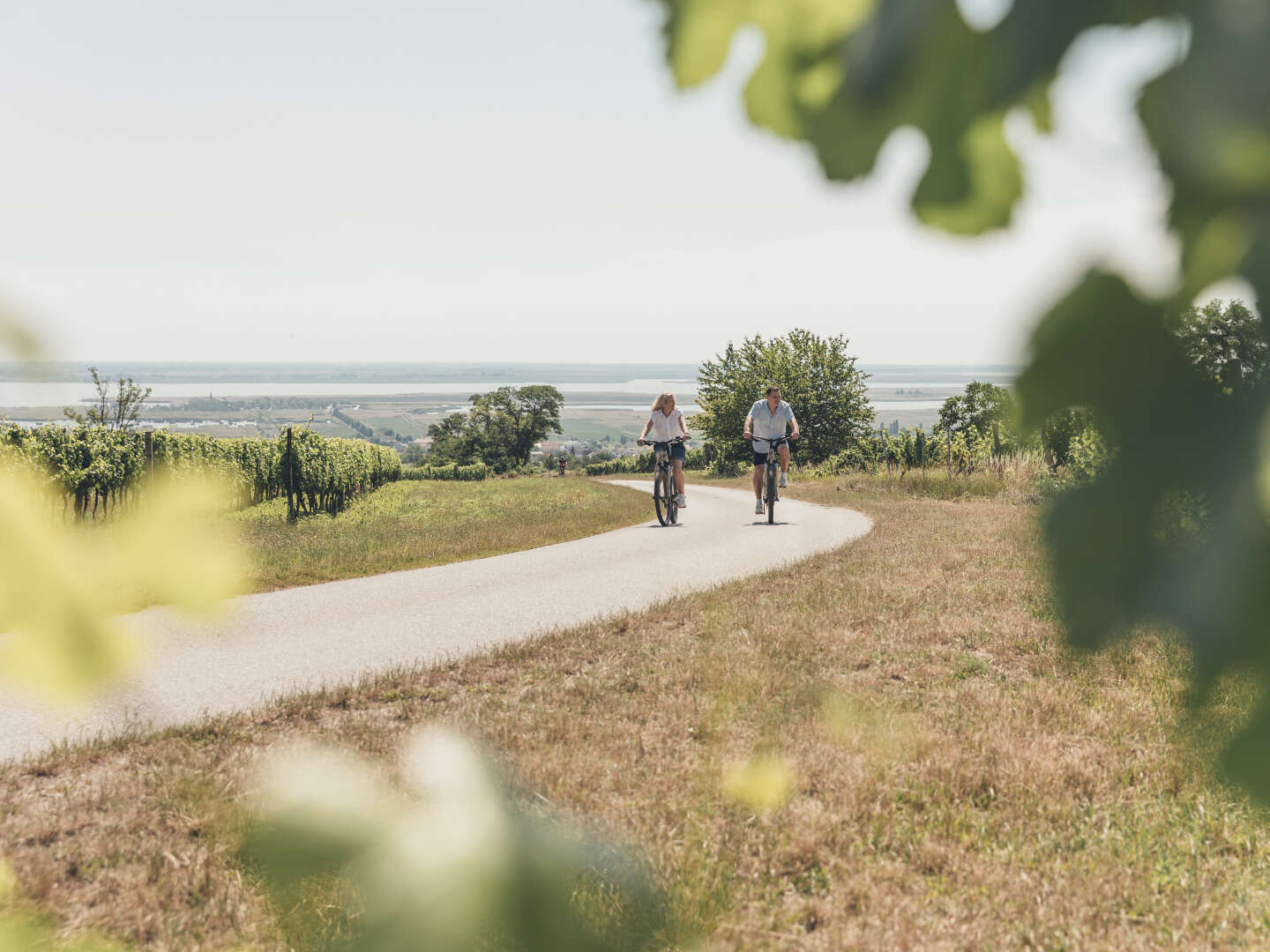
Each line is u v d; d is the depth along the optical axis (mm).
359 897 278
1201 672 234
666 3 333
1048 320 244
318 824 277
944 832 3211
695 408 199875
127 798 3422
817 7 309
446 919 278
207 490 295
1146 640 237
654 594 8219
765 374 51375
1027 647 5492
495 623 7203
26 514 277
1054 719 4289
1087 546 234
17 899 376
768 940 2369
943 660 5316
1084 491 242
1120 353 238
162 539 280
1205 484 229
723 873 2080
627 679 5082
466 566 10336
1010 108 260
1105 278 239
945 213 296
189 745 4082
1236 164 221
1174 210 235
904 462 27562
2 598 274
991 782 3602
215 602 284
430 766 310
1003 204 289
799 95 312
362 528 14156
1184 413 233
